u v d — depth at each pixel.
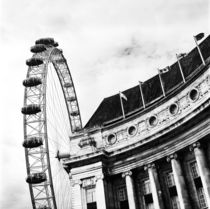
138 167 45.09
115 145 49.06
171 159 41.84
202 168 37.97
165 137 42.59
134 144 45.09
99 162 46.31
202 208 38.72
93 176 46.00
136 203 43.91
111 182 47.12
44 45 59.94
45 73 55.91
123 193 46.41
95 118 57.81
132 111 51.81
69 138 53.16
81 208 44.66
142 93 50.44
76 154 49.06
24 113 54.22
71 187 46.59
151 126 46.53
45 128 52.06
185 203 38.91
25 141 52.09
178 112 43.53
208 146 39.31
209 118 38.09
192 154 40.88
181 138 41.09
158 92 50.88
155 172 43.53
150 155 44.12
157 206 41.38
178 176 40.50
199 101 40.88
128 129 48.88
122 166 46.31
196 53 48.34
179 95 43.97
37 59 57.69
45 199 50.91
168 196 42.47
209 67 39.84
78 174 46.59
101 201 44.03
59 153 52.50
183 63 50.12
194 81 41.94
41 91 55.75
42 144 52.81
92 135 51.34
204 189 37.19
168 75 51.91
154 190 42.38
